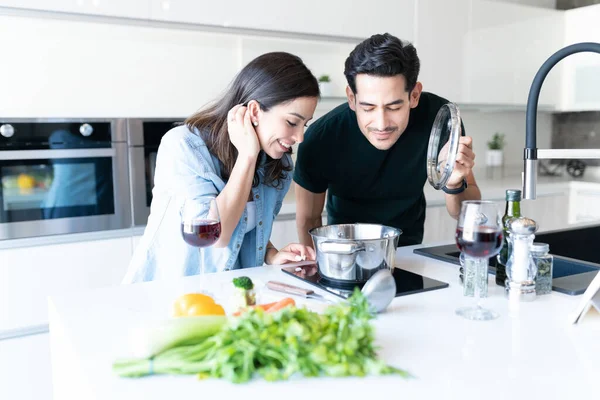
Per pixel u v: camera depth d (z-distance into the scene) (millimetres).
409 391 785
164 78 2779
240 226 1612
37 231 2529
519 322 1060
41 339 2463
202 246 1258
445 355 905
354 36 3174
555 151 1131
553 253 1915
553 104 4109
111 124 2641
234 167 1509
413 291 1239
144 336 846
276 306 1009
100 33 2592
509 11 3760
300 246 1608
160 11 2621
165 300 1206
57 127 2520
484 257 1078
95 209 2650
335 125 1905
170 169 1525
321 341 802
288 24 2957
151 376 836
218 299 1193
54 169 2531
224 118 1568
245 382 812
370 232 1450
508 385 802
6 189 2434
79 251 2533
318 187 2027
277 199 1755
